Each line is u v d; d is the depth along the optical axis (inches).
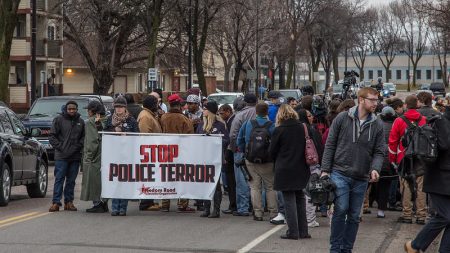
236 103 696.4
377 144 389.7
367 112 388.8
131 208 623.8
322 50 3794.3
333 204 404.5
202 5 1945.1
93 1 1841.8
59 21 2304.4
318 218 585.3
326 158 393.4
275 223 534.0
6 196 631.2
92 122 579.8
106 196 569.6
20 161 665.0
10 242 450.0
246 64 3100.4
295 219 470.3
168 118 589.0
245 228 515.5
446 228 383.2
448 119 372.8
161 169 574.2
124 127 577.6
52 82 2279.8
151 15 1736.0
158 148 573.3
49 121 1062.4
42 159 730.2
